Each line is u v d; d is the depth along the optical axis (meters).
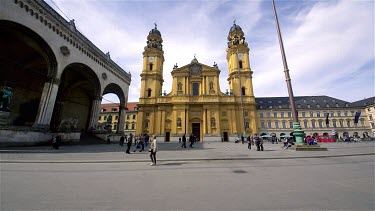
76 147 18.75
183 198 3.99
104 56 30.19
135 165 8.45
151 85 49.28
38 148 15.71
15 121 25.11
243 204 3.61
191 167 7.84
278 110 55.78
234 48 50.97
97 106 28.30
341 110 55.97
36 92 28.05
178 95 46.38
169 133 44.84
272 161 9.45
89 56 26.42
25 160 9.12
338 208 3.37
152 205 3.60
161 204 3.65
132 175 6.34
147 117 47.12
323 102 58.69
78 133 22.94
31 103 27.27
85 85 34.59
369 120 54.53
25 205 3.57
